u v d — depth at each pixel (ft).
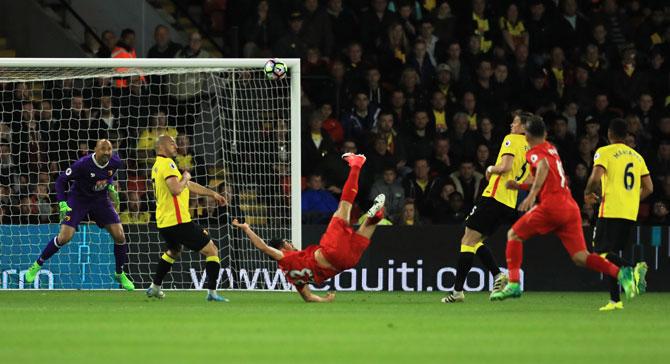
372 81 235.81
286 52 239.50
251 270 197.88
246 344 95.76
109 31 236.02
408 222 209.46
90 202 173.68
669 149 236.22
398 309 139.13
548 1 262.06
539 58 251.39
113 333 104.83
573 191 227.40
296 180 178.60
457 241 200.44
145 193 210.38
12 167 210.59
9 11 244.83
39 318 122.11
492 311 136.67
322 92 236.43
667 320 124.26
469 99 236.02
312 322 117.39
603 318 126.21
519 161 149.69
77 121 217.77
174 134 212.02
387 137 224.12
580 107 244.42
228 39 249.55
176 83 225.15
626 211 143.54
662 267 205.67
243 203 212.64
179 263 195.93
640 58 260.01
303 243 200.44
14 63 173.68
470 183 221.46
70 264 195.21
